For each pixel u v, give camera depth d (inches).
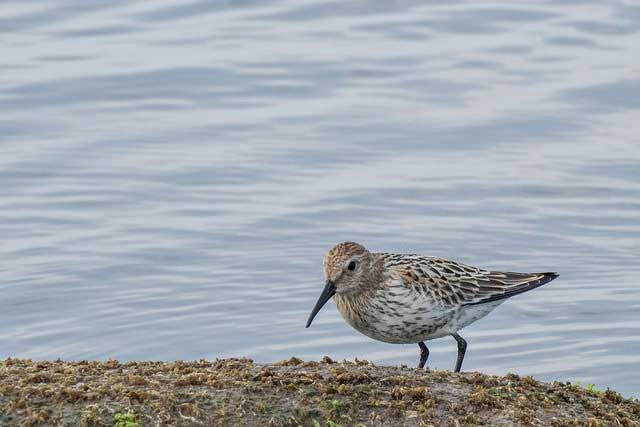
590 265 678.5
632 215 725.9
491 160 784.9
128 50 904.9
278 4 985.5
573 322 625.6
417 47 916.6
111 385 406.0
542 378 567.2
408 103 845.2
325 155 789.2
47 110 831.1
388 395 408.5
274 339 607.8
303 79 874.1
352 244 511.2
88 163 773.9
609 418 413.4
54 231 705.0
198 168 770.2
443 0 986.7
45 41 914.1
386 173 770.2
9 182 750.5
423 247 692.7
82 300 638.5
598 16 954.1
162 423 384.5
